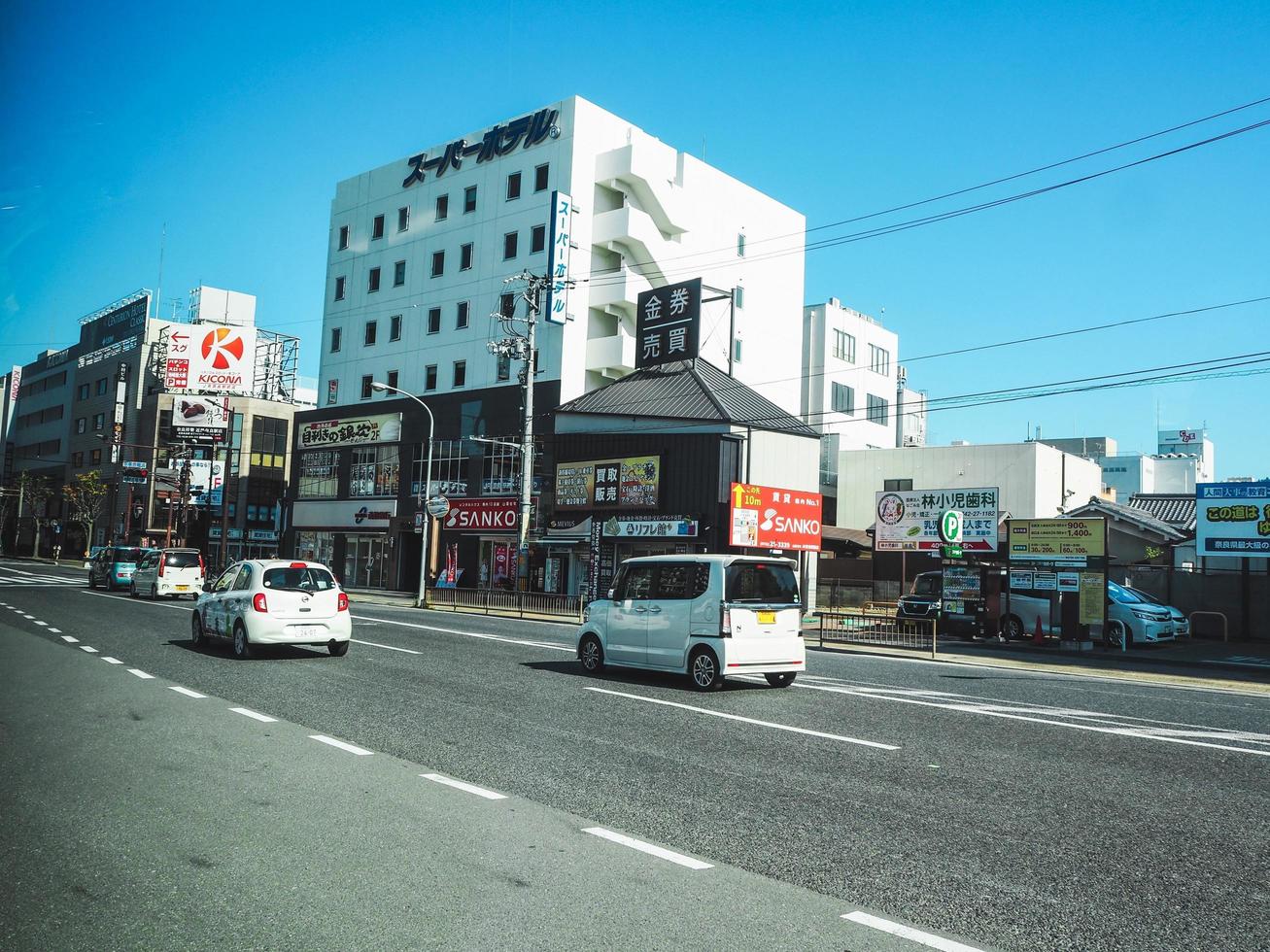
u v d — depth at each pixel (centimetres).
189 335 6575
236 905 444
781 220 5731
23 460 9481
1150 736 980
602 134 4581
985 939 425
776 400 5566
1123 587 2666
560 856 533
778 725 998
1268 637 2858
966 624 2539
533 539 3744
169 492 6066
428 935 412
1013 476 4588
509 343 3434
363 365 5206
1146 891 494
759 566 1312
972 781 747
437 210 4978
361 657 1570
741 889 485
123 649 1599
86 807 611
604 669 1455
